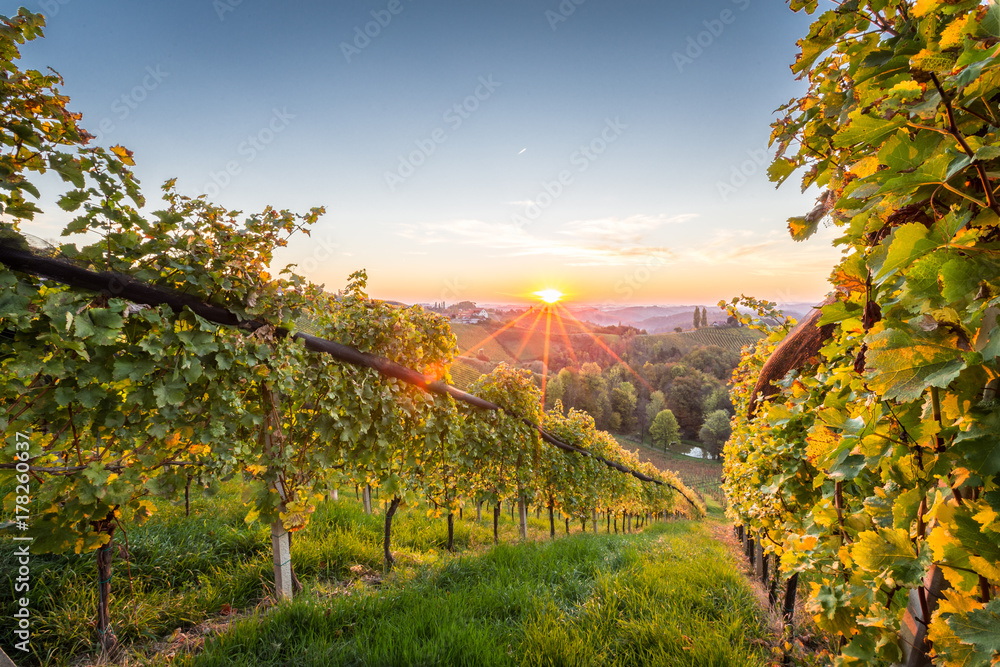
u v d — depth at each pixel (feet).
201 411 10.43
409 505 18.37
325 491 15.07
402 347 17.10
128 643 10.59
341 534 18.53
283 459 12.48
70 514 8.96
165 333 9.23
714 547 26.27
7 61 7.59
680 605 13.10
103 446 9.45
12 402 8.04
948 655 2.83
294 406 14.03
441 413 19.45
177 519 16.78
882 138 3.09
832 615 4.94
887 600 4.06
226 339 10.53
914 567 3.36
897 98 2.99
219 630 10.91
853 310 4.23
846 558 4.25
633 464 58.13
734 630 11.58
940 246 2.81
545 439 28.76
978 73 2.26
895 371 3.09
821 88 4.84
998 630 2.63
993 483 2.98
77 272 8.02
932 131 2.89
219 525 16.80
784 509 10.73
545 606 12.16
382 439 16.10
